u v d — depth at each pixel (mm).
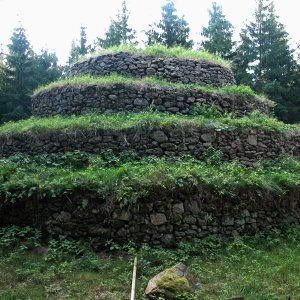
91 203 7320
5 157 10539
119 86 10789
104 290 5746
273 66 25891
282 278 6051
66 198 7477
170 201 7242
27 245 7195
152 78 11539
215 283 5922
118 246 6930
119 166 8773
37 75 25719
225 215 7711
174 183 7316
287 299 5332
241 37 27969
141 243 6973
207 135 9438
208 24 29938
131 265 6348
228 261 6695
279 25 27391
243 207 7891
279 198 8344
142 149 9156
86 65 13055
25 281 6066
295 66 25359
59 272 6250
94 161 8844
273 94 23500
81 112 11102
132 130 9258
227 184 7883
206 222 7465
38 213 7648
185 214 7324
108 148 9266
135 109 10562
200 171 8117
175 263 6438
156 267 6355
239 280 5926
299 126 11875
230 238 7605
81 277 6113
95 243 7102
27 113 23453
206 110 10727
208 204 7586
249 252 7086
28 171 9039
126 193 7043
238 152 9711
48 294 5637
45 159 9539
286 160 10117
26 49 26672
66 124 9891
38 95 12805
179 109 10648
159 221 7109
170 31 26641
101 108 10820
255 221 8000
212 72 12547
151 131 9211
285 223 8352
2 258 6777
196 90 10906
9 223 7871
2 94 22688
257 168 9523
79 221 7301
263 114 11875
